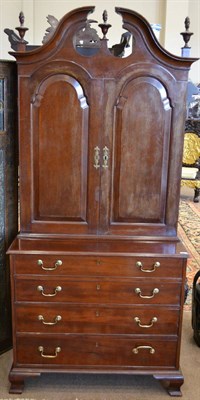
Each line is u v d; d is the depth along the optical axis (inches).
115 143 78.5
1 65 80.3
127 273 78.4
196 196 239.1
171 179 80.6
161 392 82.4
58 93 76.1
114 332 81.0
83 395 80.9
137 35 73.6
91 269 78.2
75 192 80.7
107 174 79.8
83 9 70.7
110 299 79.6
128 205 81.6
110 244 81.2
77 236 82.0
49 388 82.7
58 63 74.6
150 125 77.9
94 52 80.9
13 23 253.8
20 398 79.7
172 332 81.0
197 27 276.8
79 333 81.0
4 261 91.2
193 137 239.8
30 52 73.4
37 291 79.1
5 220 89.6
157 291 79.2
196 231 184.1
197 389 83.5
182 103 77.0
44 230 82.4
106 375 86.9
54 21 86.8
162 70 75.2
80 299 79.6
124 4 273.1
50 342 81.3
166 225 82.7
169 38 273.3
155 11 275.1
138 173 80.1
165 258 77.6
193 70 284.5
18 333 80.7
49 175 80.0
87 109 76.8
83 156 79.0
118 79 75.4
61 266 78.0
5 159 86.4
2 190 87.4
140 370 82.1
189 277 133.3
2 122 84.0
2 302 92.0
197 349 97.7
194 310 99.9
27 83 75.6
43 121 77.5
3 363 90.0
